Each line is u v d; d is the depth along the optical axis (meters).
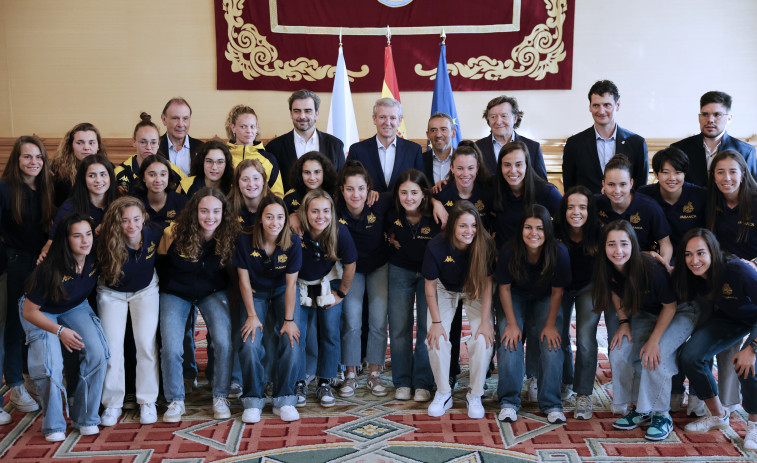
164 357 3.41
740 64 6.64
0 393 3.77
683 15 6.61
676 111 6.72
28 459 3.04
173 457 3.05
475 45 6.61
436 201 3.59
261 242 3.35
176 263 3.38
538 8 6.56
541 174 4.13
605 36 6.64
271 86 6.65
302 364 3.64
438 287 3.57
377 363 3.80
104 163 3.47
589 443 3.16
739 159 3.39
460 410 3.56
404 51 6.62
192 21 6.62
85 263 3.25
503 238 3.70
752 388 3.08
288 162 4.23
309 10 6.56
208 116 6.73
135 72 6.68
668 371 3.21
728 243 3.50
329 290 3.59
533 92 6.72
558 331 3.46
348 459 3.02
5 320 3.52
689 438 3.20
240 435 3.27
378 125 4.06
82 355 3.25
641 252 3.29
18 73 6.67
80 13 6.62
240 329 3.59
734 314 3.17
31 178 3.57
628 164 3.45
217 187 3.78
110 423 3.38
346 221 3.65
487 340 3.45
